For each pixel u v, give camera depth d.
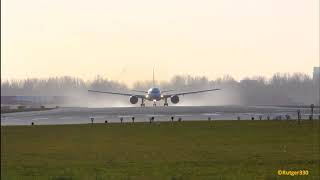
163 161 126.88
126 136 197.12
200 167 115.44
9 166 121.69
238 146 160.00
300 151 145.38
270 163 120.69
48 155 143.50
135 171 109.50
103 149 156.62
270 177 100.12
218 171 108.38
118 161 128.12
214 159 129.50
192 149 153.12
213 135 197.62
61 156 141.00
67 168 116.75
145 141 178.88
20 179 101.94
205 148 155.50
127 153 145.38
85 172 108.50
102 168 115.38
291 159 127.38
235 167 114.69
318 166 115.19
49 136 199.62
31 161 131.12
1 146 167.12
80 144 171.88
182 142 174.00
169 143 171.50
